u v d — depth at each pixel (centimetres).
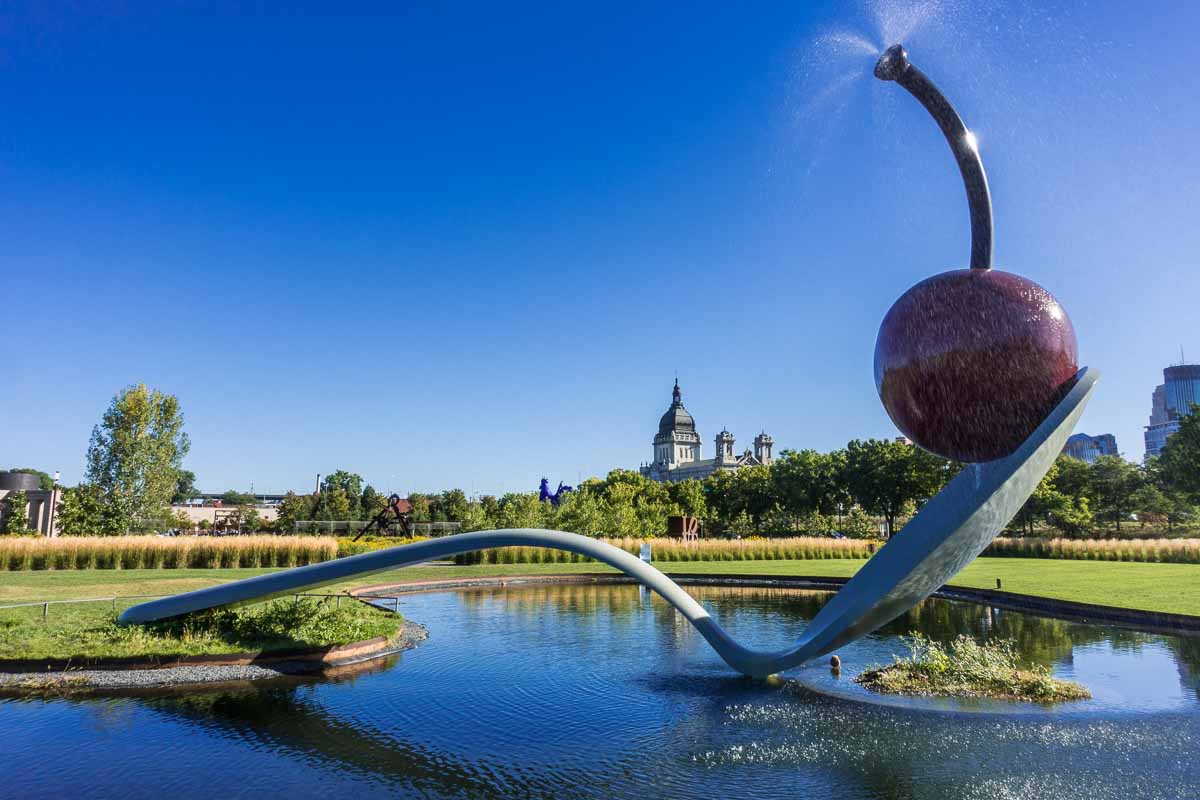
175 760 758
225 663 1178
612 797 659
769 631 1609
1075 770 707
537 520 4288
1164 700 955
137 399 3925
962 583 2372
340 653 1268
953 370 625
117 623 1309
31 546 2842
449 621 1759
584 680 1115
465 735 841
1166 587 2148
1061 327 625
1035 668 1095
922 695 993
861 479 5816
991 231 667
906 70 641
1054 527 5509
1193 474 4209
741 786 679
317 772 727
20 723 888
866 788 670
